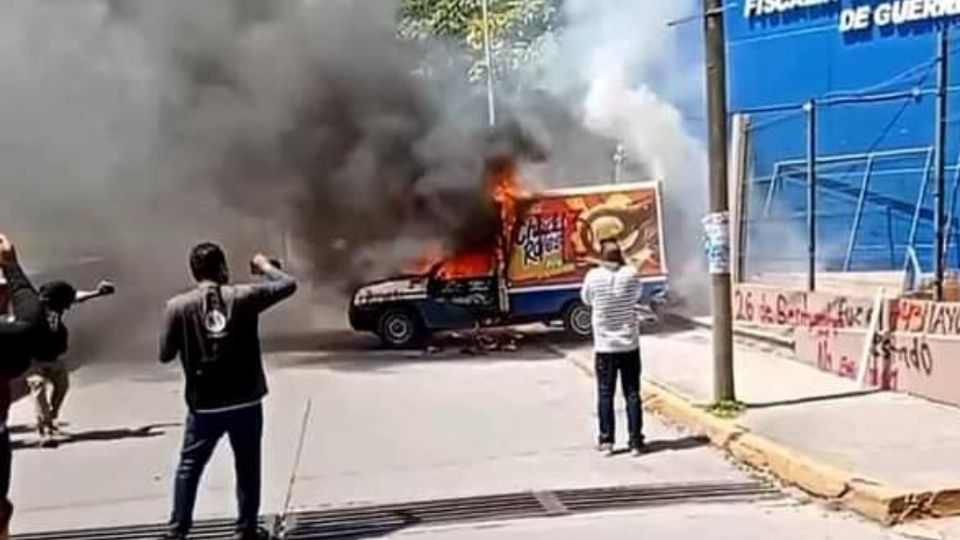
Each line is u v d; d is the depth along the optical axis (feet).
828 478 27.89
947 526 25.57
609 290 33.78
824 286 52.06
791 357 49.60
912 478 27.50
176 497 24.36
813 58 60.54
